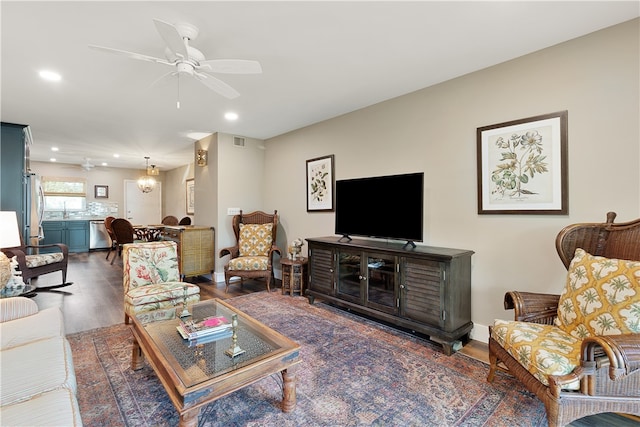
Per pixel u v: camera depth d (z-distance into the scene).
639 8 1.84
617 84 2.04
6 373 1.34
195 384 1.38
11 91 3.04
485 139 2.63
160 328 2.02
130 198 8.91
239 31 2.05
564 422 1.41
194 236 4.65
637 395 1.42
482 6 1.81
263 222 4.82
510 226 2.52
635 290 1.49
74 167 8.09
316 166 4.28
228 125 4.37
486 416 1.69
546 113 2.32
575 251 1.94
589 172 2.15
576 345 1.60
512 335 1.75
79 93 3.10
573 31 2.10
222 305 2.49
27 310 2.01
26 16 1.86
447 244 2.91
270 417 1.69
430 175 3.04
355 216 3.46
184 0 1.73
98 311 3.40
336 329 2.89
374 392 1.91
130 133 4.78
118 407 1.77
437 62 2.53
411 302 2.68
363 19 1.93
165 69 2.58
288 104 3.51
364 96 3.28
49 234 7.50
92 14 1.85
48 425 1.03
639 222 1.77
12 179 4.16
